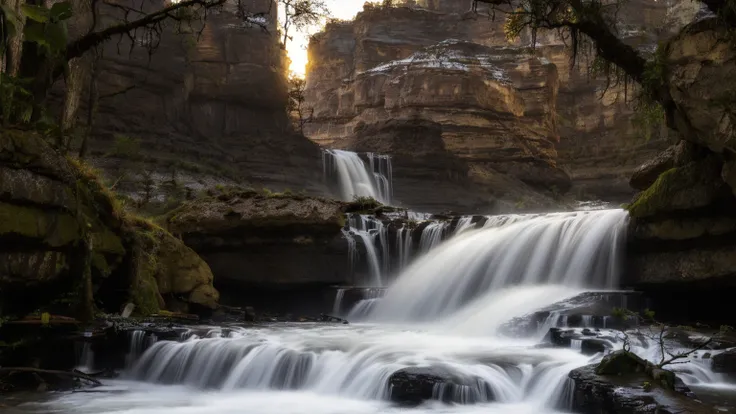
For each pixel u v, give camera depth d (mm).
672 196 18484
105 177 35719
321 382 14141
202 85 48500
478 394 12609
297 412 12539
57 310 16344
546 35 73500
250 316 21828
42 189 14688
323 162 49406
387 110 65812
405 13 78750
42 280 15109
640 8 71125
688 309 19422
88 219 17328
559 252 22203
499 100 63625
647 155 60938
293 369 14523
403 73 66250
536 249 22828
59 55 18906
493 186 57969
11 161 13836
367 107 69562
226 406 13125
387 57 77125
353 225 26797
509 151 61969
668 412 9961
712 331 16078
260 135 49500
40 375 14758
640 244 19766
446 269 24484
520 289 21547
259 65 50469
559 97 70875
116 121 41156
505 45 77750
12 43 16453
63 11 15664
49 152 14977
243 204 25656
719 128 16250
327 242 25531
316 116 80375
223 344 15352
